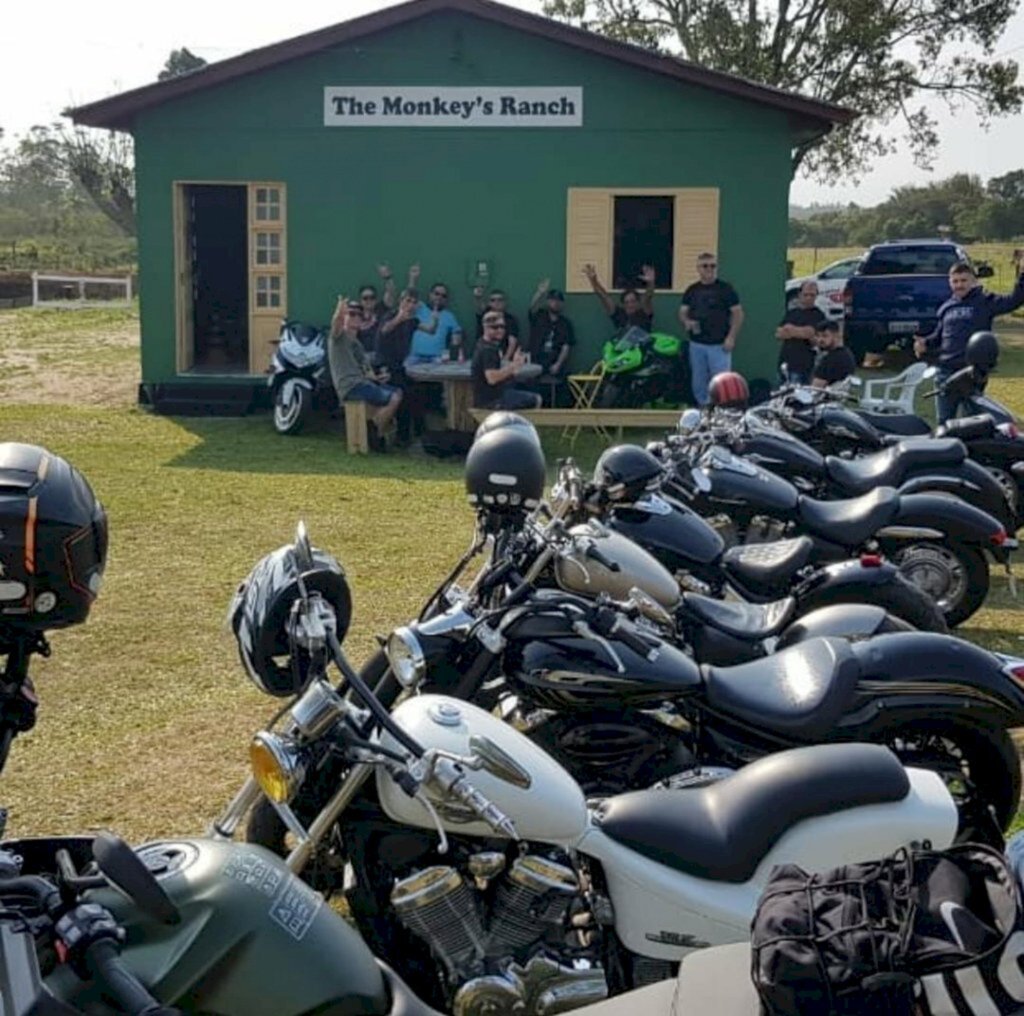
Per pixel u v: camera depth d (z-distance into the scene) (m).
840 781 3.40
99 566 2.45
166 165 16.06
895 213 78.06
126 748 5.75
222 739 5.86
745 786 3.44
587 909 3.44
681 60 15.41
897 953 2.21
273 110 15.89
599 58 15.60
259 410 16.41
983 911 2.31
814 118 15.56
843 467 8.02
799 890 2.39
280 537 9.77
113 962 2.03
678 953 3.33
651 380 14.87
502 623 3.94
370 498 11.26
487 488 4.09
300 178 16.00
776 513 6.93
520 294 16.08
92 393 17.66
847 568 5.84
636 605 4.20
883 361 25.00
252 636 3.37
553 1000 3.32
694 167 15.77
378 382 13.88
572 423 13.76
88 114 15.83
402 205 15.98
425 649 3.84
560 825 3.30
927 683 4.21
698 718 4.18
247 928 2.40
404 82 15.73
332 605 3.44
